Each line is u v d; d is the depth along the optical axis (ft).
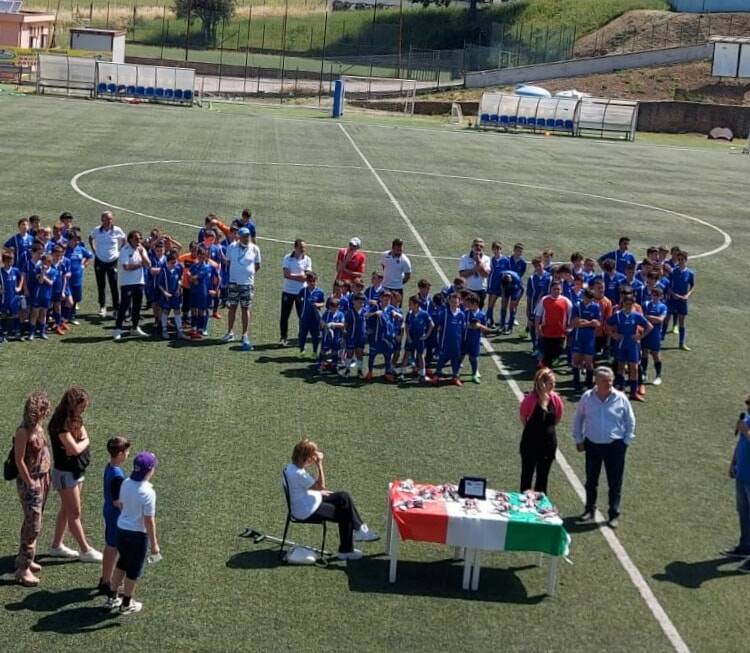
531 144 216.95
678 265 81.66
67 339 72.43
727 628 41.32
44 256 71.26
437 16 391.04
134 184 130.11
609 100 255.50
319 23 395.96
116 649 36.94
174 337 74.84
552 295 70.38
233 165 151.74
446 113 282.77
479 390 68.28
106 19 380.99
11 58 261.03
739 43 289.53
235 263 72.43
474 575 42.73
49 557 43.27
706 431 64.28
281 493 50.31
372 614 40.37
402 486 44.80
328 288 90.53
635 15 354.54
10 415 57.47
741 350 82.99
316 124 221.05
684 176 182.19
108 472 40.04
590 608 42.11
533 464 49.39
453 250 109.70
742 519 47.14
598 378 49.19
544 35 362.74
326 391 65.72
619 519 50.57
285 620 39.50
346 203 130.52
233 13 393.91
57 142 159.74
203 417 59.47
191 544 44.75
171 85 240.53
